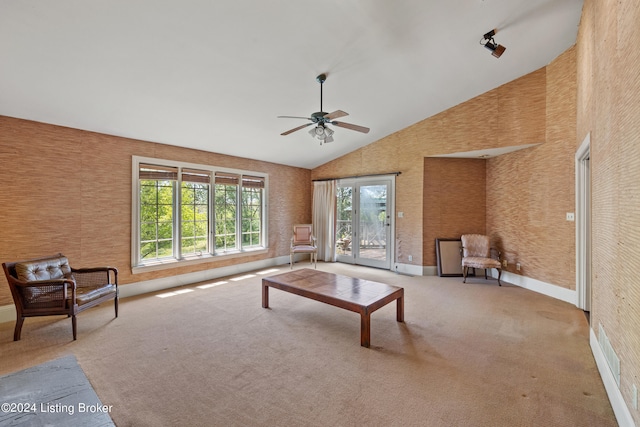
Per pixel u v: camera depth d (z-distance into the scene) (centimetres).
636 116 150
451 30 295
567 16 297
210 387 200
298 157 612
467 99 461
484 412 175
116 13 216
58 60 252
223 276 527
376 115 477
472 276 516
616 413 170
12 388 189
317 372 219
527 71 403
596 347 230
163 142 443
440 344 263
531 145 420
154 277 436
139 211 420
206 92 333
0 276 313
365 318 257
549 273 404
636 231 150
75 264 363
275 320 321
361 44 296
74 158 362
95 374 215
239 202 557
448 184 523
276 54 289
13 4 197
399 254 558
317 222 687
